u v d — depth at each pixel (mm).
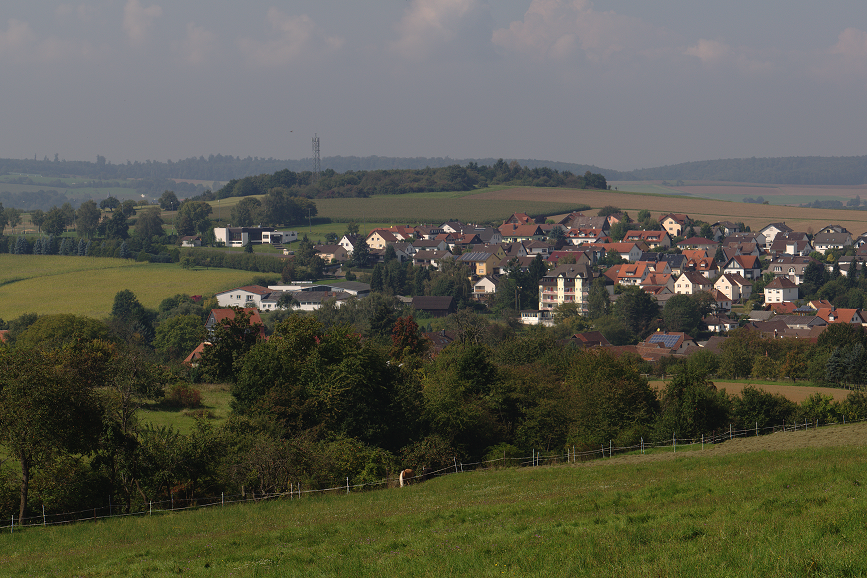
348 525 77688
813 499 64688
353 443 136750
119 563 69375
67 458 104438
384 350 174500
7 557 78438
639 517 65625
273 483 115625
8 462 109062
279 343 179250
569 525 64938
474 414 157500
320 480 119812
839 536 51719
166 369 187125
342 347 162625
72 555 76375
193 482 113062
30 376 96500
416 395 163750
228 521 91125
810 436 141625
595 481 100750
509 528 66062
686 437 158625
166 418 162125
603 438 160000
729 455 115438
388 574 53469
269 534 76062
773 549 49438
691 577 46188
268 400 147250
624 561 50594
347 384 152500
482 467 148625
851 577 44344
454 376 169625
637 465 115188
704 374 176250
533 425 163000
